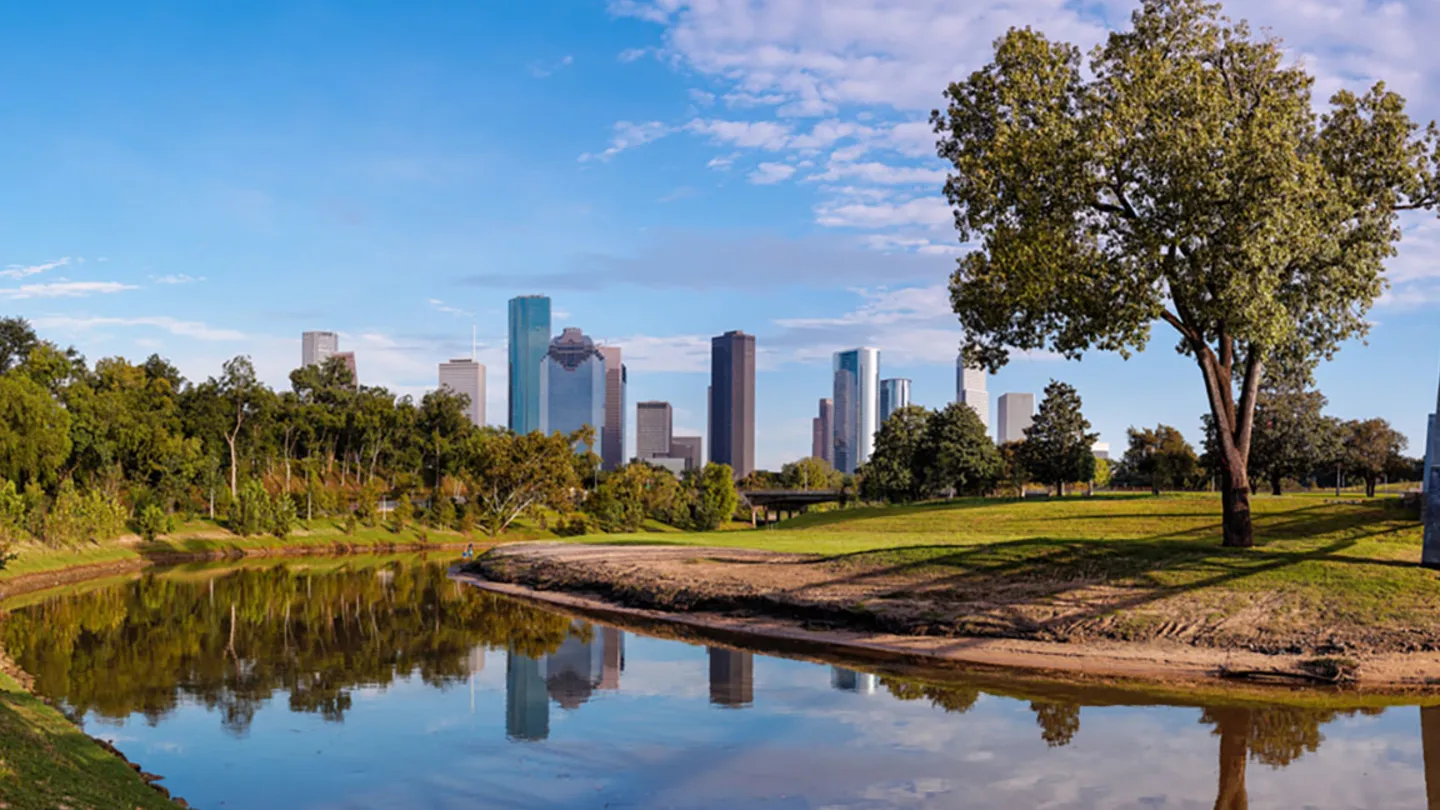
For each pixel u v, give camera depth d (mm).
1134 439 115062
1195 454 104000
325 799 17828
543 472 130500
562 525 136125
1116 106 32656
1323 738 21734
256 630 40781
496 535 126188
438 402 158000
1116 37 35312
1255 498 65875
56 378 99312
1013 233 33875
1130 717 23812
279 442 140500
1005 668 29984
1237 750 20781
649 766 19812
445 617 45406
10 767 14977
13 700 21875
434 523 123125
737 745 21422
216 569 77688
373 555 102000
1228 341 37844
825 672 30172
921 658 31891
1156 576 34906
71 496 73062
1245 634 30062
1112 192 34781
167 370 133750
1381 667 27281
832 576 42219
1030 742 21531
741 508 165375
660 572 49312
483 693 27281
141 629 40844
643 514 143125
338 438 148500
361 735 22453
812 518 93688
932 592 37344
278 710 25156
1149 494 86812
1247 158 30734
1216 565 35156
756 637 37844
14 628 40812
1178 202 31922
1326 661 27281
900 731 22594
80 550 74000
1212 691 26547
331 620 44375
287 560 90750
